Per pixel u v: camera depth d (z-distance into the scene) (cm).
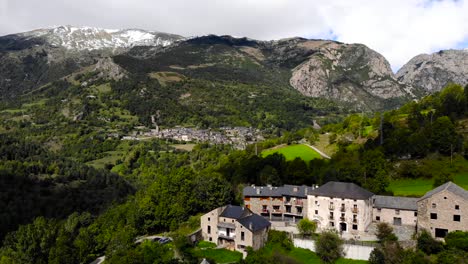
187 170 13525
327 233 9350
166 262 8925
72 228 14875
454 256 7719
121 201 19650
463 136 15500
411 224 10144
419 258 7962
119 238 10506
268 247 9731
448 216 8844
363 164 13812
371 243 9031
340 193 10512
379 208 10606
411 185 13050
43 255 11081
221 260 9238
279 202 11906
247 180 15200
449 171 13262
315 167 14862
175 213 11962
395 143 15512
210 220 10600
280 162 15400
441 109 18075
